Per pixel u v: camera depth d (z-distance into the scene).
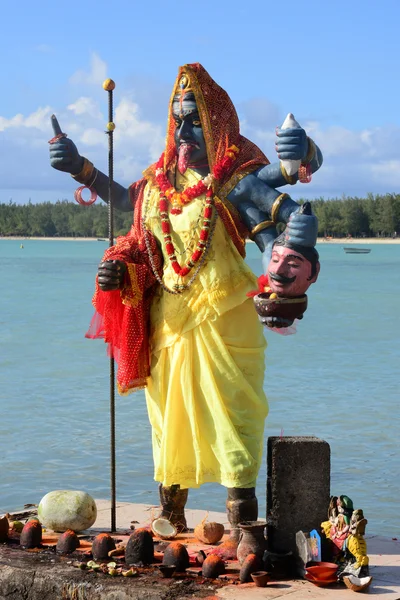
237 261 8.01
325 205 166.88
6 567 7.43
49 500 8.40
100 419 16.12
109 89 8.45
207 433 7.93
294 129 7.48
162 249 8.16
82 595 7.07
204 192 7.97
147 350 8.23
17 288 53.03
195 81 8.03
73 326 32.50
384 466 12.89
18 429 15.31
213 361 7.84
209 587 7.02
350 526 7.13
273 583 7.13
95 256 108.25
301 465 7.38
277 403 17.61
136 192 8.73
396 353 25.38
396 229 164.75
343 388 19.33
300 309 7.40
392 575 7.36
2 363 23.28
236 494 7.81
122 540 8.10
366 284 59.47
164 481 8.06
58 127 8.77
